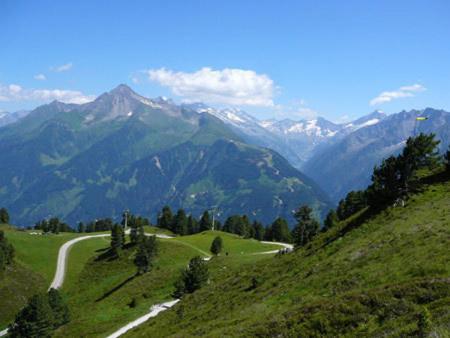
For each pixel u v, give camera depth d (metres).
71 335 72.00
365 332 22.52
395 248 37.19
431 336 17.94
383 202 57.41
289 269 49.84
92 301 107.44
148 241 113.31
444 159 61.00
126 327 66.50
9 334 77.56
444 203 47.84
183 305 56.97
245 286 51.75
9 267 124.62
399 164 57.16
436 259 30.47
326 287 34.66
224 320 37.84
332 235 56.12
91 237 189.00
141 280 103.25
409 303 23.64
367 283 31.50
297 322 26.98
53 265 143.00
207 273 75.50
